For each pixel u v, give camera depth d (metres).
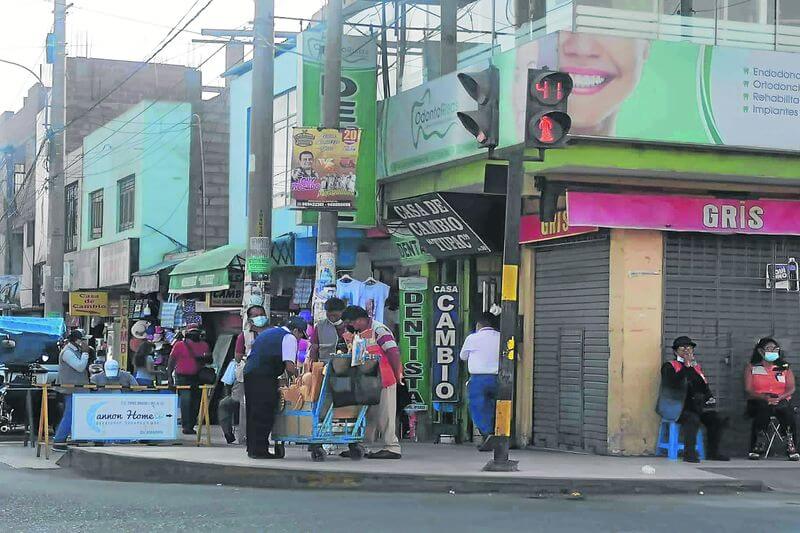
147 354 20.59
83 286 36.12
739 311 15.59
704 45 14.40
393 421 14.05
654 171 14.51
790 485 12.76
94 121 41.75
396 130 17.73
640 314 15.03
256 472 12.57
